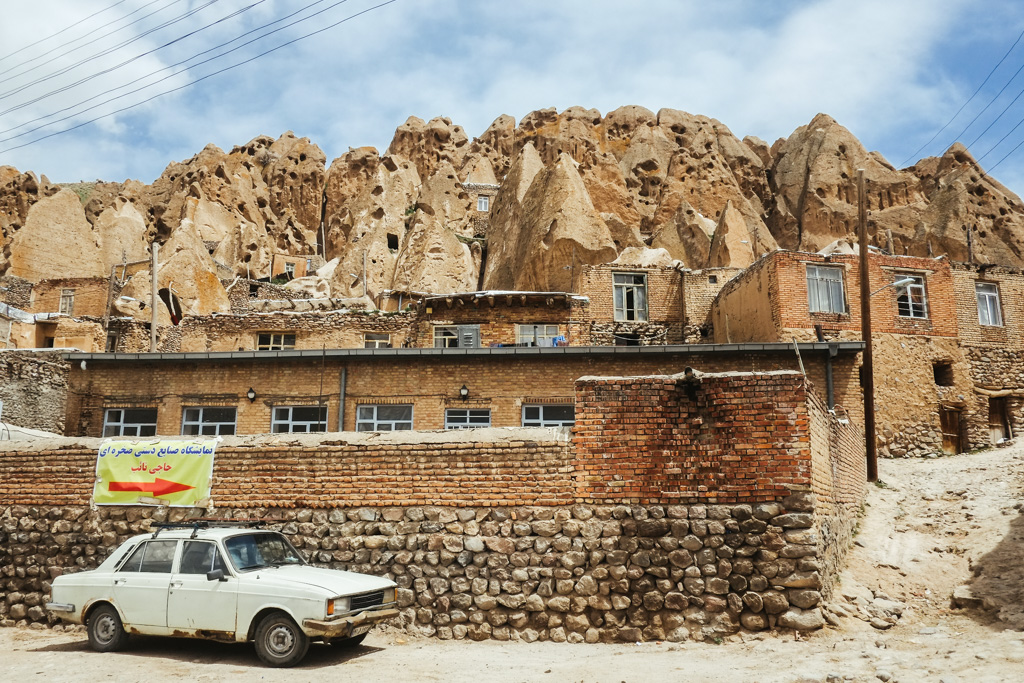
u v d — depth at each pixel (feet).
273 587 31.17
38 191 296.51
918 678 25.20
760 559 33.37
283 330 96.37
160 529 35.50
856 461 52.95
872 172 299.58
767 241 255.50
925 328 85.30
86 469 43.19
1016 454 70.08
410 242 189.37
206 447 41.60
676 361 68.85
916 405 81.97
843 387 69.10
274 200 305.94
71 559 42.04
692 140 344.28
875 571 40.75
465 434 38.52
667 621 33.78
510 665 29.99
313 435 40.73
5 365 92.63
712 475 34.91
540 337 83.97
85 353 70.74
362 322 95.61
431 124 346.54
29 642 38.37
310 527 39.01
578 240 138.31
